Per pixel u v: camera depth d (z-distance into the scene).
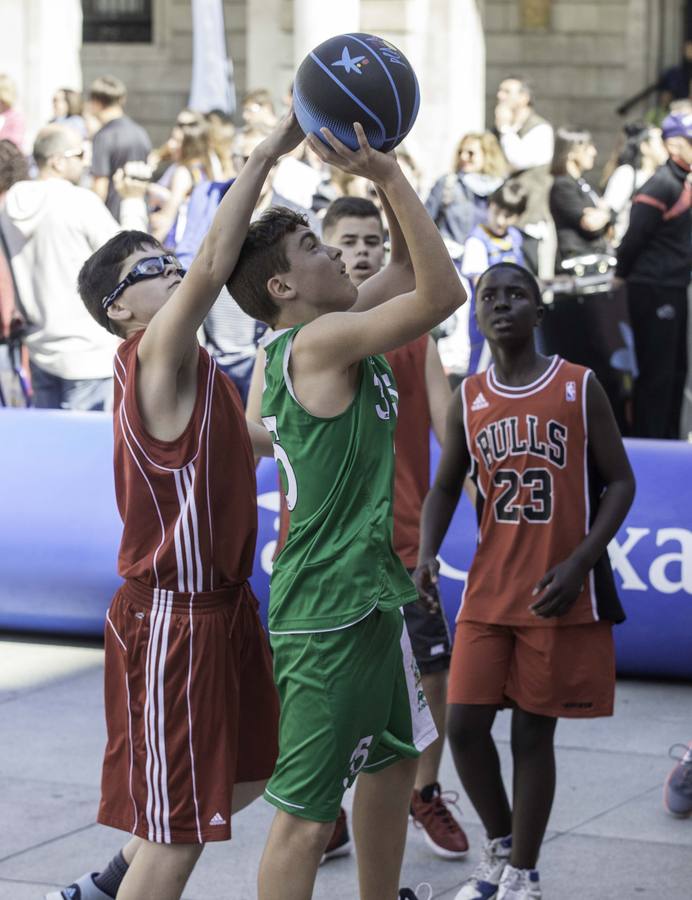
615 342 12.43
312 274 4.40
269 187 12.63
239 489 4.58
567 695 5.46
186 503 4.47
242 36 26.30
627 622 8.31
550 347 12.58
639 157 16.25
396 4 19.75
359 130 3.98
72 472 9.13
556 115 28.95
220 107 15.30
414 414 6.42
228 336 11.77
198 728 4.50
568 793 6.84
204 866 6.04
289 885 4.43
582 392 5.53
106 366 11.86
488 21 28.88
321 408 4.33
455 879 5.95
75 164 11.73
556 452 5.52
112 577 9.01
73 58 20.89
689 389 16.33
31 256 11.63
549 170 14.19
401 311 4.17
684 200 12.38
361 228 6.34
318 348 4.30
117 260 4.78
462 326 12.87
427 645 6.25
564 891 5.76
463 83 20.09
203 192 12.60
